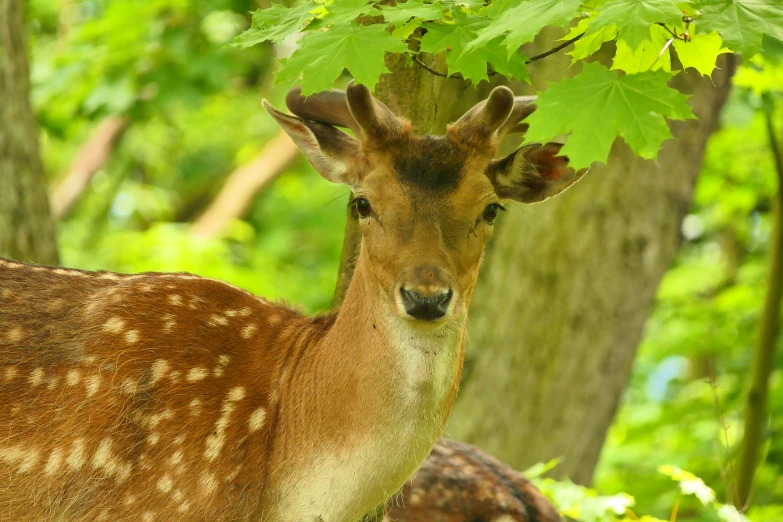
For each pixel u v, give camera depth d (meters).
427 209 7.43
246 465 8.10
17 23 12.30
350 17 7.18
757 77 13.41
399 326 7.59
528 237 13.65
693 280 22.47
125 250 22.88
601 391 13.98
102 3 21.22
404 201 7.44
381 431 7.69
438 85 10.19
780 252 15.91
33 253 12.12
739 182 22.05
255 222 31.28
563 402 13.74
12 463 7.93
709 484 17.53
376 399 7.68
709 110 13.68
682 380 21.58
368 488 7.82
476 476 9.49
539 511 9.48
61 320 8.23
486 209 7.67
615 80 6.51
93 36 19.19
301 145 8.19
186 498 7.98
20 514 7.98
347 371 7.83
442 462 9.57
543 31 12.47
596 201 13.53
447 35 7.23
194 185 32.69
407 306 7.21
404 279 7.23
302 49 7.06
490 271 13.77
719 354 20.41
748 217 23.84
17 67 12.21
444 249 7.36
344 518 7.91
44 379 8.03
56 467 7.92
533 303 13.63
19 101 12.20
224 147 32.41
